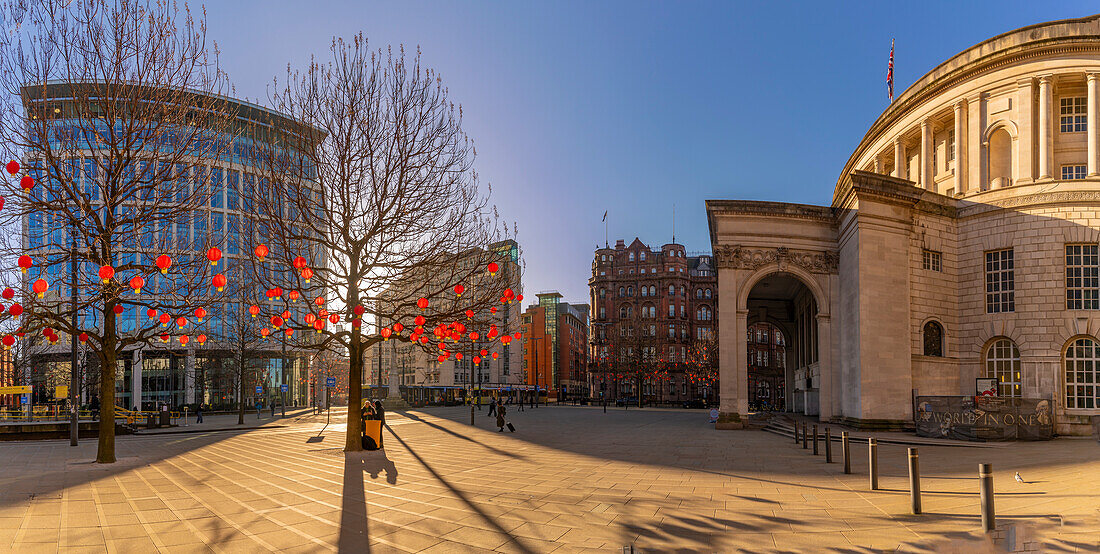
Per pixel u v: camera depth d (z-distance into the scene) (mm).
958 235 32312
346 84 18844
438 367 102562
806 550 7930
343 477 14578
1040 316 29141
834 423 32219
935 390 30547
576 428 33750
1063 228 29109
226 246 38500
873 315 29453
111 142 16562
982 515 8297
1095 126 30531
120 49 16469
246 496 11977
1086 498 10500
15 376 49125
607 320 107812
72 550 8000
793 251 33469
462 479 14273
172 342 59094
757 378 104938
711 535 8812
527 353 131500
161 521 9734
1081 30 31078
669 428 33688
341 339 19859
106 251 16703
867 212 30000
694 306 107625
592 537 8766
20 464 17469
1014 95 32844
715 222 35438
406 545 8352
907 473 14820
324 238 19516
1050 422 24969
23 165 15742
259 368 63000
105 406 17516
